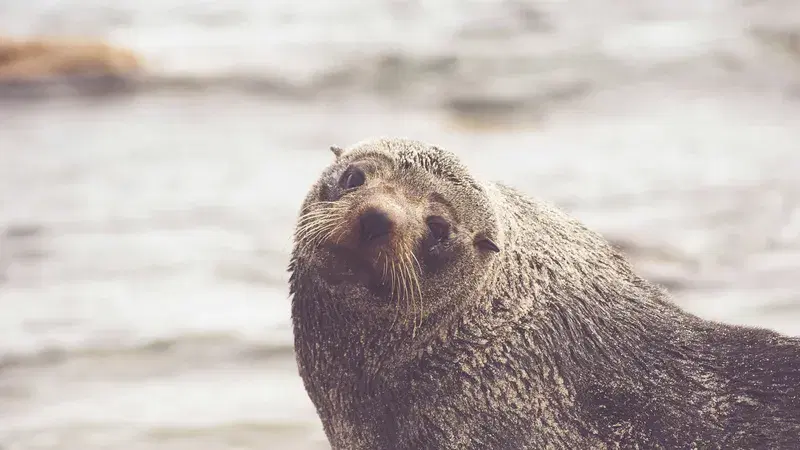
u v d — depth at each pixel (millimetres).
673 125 76375
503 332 19625
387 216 18453
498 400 19391
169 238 51438
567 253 20516
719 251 47000
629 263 21469
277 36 102688
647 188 59562
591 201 56750
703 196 57250
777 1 106688
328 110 82125
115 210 56625
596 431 19266
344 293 19359
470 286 19609
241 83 87812
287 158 68625
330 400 20391
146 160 68312
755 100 82562
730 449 18969
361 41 98000
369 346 19750
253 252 48938
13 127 77812
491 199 20234
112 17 116000
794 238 48844
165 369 36500
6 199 59094
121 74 89125
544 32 100625
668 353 19875
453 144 72500
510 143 72688
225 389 34781
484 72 88812
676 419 19203
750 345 19969
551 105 82562
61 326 40219
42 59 89938
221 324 40312
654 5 110562
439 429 19469
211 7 119125
